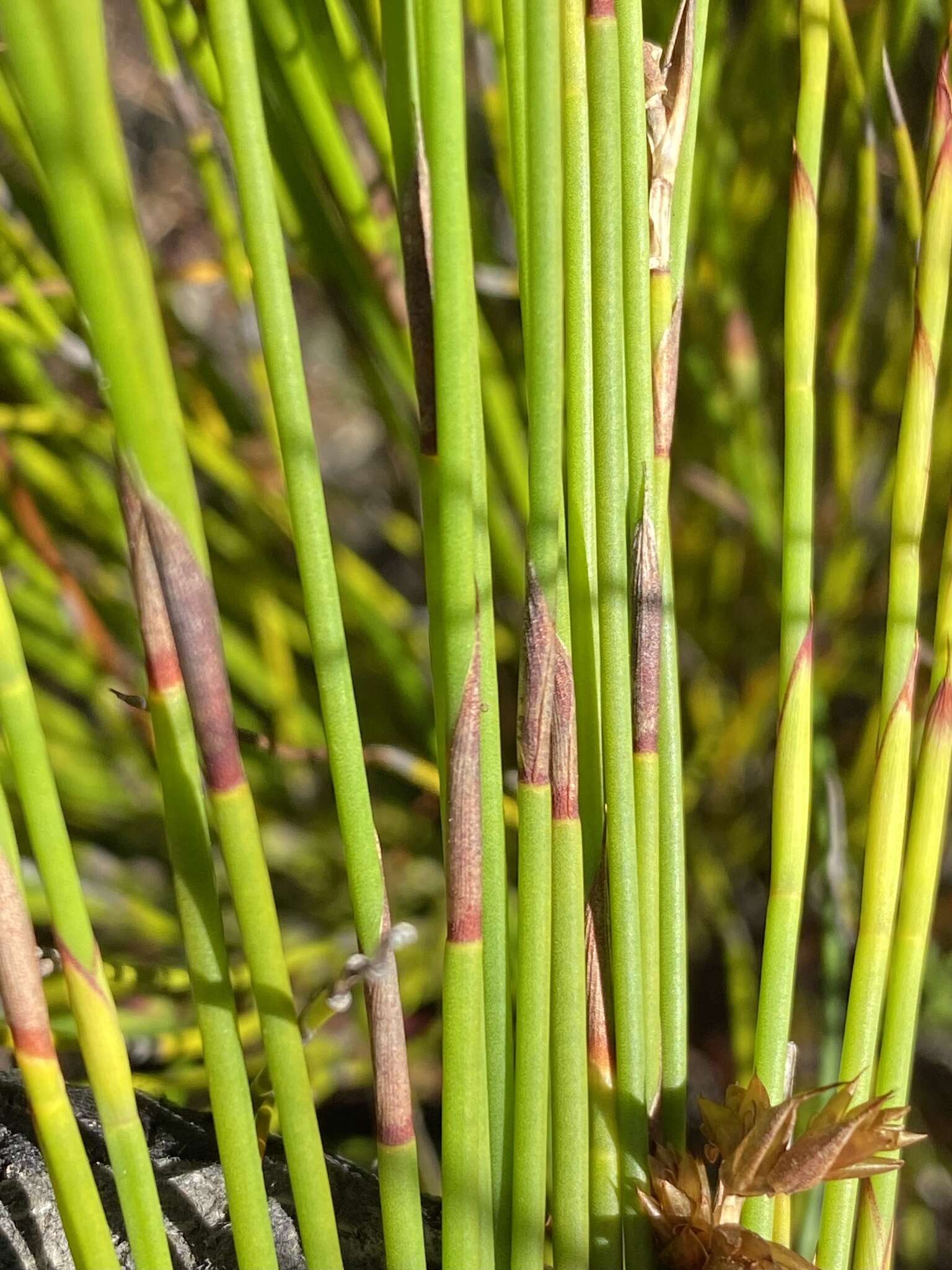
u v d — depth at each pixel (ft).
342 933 1.18
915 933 0.65
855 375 1.07
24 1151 0.71
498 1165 0.62
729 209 1.03
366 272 0.87
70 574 1.13
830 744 0.94
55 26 0.46
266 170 0.52
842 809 0.87
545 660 0.57
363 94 0.80
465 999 0.57
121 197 0.48
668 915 0.63
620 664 0.60
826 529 1.24
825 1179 0.60
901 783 0.64
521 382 1.05
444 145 0.52
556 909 0.59
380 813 1.25
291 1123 0.58
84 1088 0.75
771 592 1.17
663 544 0.62
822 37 0.64
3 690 0.54
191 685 0.54
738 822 1.26
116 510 1.14
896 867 0.65
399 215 0.54
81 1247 0.58
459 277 0.53
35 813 0.55
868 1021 0.65
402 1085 0.58
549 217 0.54
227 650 1.20
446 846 0.57
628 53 0.58
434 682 0.57
